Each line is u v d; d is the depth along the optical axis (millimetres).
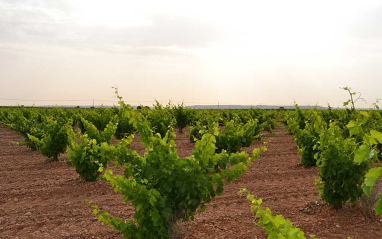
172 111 21125
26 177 9961
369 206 6383
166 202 4812
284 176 9844
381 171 2129
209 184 4984
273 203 7324
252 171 10438
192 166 4816
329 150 6434
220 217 6441
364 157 2309
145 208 4562
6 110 31469
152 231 4727
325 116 16750
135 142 17234
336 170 6410
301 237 2566
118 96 5332
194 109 23281
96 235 5738
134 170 5000
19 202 7676
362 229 5828
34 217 6652
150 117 17500
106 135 10406
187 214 5180
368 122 7684
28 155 13719
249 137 12023
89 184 8984
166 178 4820
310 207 6980
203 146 4926
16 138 19406
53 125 12070
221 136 10219
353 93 10156
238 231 5770
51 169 10984
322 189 6816
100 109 24766
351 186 6316
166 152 4801
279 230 2678
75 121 22812
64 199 7824
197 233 5707
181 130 21578
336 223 6117
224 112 26047
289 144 16078
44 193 8305
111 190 8461
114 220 4777
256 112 24766
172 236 5320
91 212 6859
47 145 11812
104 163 9062
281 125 25266
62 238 5645
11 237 5727
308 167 10828
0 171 10758
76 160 8938
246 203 7336
